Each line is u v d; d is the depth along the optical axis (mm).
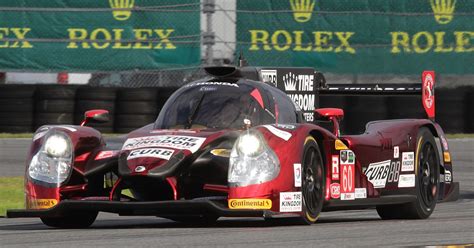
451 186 28172
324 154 22750
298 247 16578
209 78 24297
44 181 21656
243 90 23266
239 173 20312
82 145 22094
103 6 52594
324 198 22375
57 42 52656
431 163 26844
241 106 22859
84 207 20438
